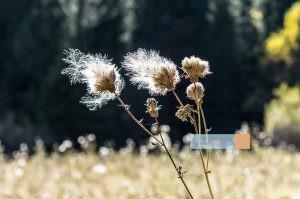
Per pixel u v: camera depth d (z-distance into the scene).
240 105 53.06
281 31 58.84
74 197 12.26
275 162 18.23
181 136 47.34
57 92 45.75
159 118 47.38
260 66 55.00
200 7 55.16
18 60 58.84
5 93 57.41
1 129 52.62
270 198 12.20
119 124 46.44
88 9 58.00
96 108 3.17
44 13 59.44
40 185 14.14
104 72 3.19
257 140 18.97
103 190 12.68
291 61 56.06
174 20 54.50
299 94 37.47
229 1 56.41
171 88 3.35
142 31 54.47
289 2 64.12
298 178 14.90
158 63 3.35
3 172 16.39
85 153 20.64
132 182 13.74
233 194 11.87
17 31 59.72
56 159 18.81
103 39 55.22
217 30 55.16
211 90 52.44
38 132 49.31
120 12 55.66
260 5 62.09
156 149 17.11
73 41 56.38
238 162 17.33
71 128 46.03
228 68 53.44
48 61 58.34
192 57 3.40
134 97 46.53
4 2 60.19
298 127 34.81
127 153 19.00
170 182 12.62
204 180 12.95
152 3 54.88
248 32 57.72
